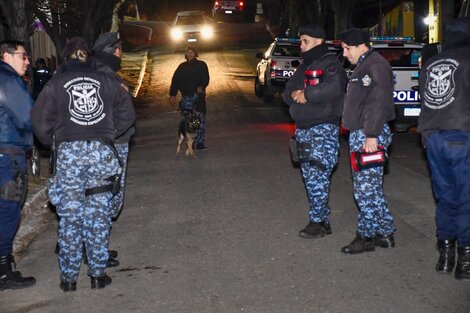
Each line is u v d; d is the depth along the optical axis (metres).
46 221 10.76
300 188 12.04
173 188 12.41
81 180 7.13
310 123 8.59
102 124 7.13
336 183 12.34
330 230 9.12
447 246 7.49
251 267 7.90
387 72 7.87
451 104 7.18
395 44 17.31
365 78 7.89
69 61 7.18
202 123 16.36
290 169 13.74
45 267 8.29
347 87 8.29
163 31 54.41
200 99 16.00
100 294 7.23
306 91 8.38
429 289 7.04
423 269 7.65
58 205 7.20
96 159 7.09
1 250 7.50
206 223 9.94
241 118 22.55
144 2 72.06
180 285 7.41
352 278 7.42
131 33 52.62
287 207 10.72
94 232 7.26
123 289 7.36
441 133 7.28
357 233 8.33
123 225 10.01
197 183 12.77
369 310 6.54
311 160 8.67
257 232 9.35
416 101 17.02
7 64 7.40
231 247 8.72
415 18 31.52
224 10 63.84
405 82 16.98
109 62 8.15
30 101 7.34
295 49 26.16
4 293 7.42
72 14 26.09
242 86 31.64
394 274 7.51
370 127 7.80
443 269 7.49
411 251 8.30
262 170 13.73
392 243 8.41
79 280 7.68
